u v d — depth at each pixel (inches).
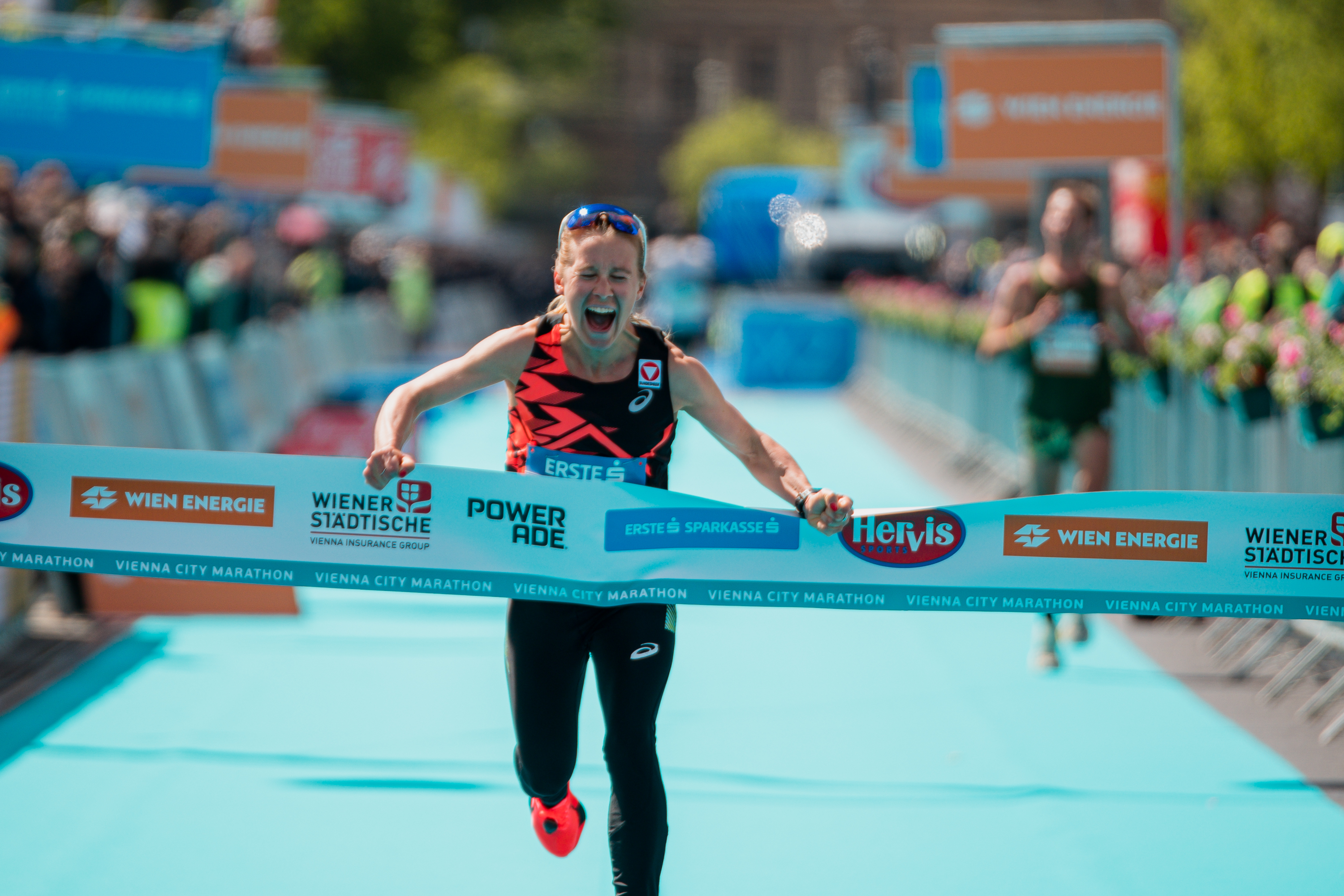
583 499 510.9
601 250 462.0
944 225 3777.1
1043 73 1211.2
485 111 5989.2
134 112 1222.9
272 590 943.0
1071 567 570.6
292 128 1676.9
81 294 1339.8
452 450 2138.3
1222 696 883.4
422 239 4549.7
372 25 4131.4
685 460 2032.5
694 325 3939.5
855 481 1863.9
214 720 809.5
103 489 563.5
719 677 930.1
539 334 493.0
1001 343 967.6
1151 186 2175.2
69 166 1374.3
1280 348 912.9
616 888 480.1
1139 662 971.3
